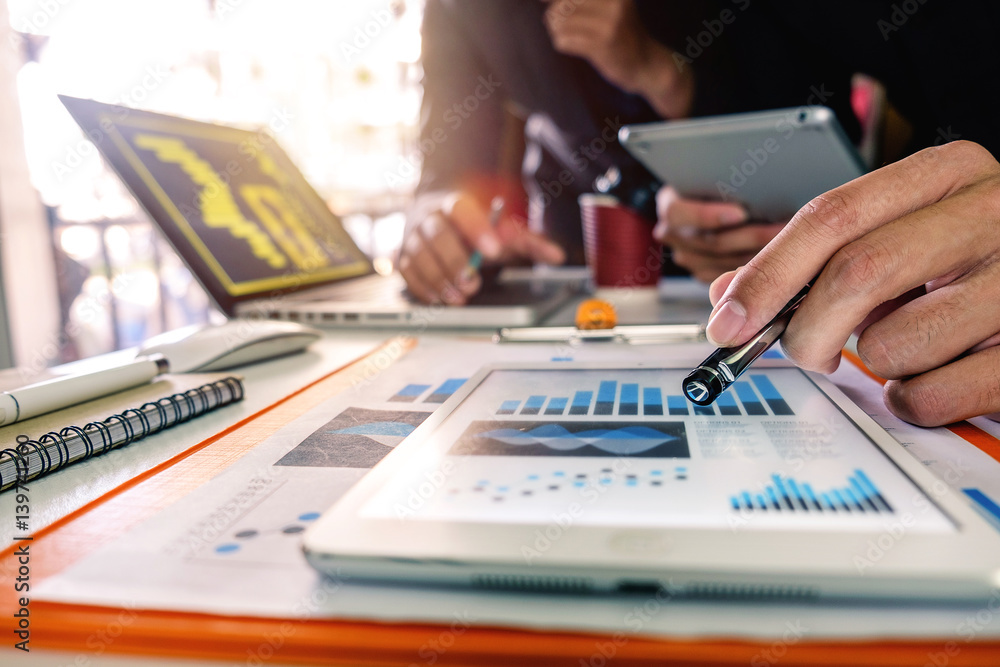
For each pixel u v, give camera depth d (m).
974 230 0.35
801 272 0.34
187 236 0.78
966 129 0.92
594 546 0.21
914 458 0.28
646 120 1.24
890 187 0.35
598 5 1.11
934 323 0.35
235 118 2.69
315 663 0.20
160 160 0.81
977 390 0.35
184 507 0.29
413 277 0.85
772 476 0.27
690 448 0.31
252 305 0.79
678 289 1.01
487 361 0.60
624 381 0.45
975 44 0.89
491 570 0.21
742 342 0.35
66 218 2.09
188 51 2.49
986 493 0.28
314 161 2.94
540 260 1.12
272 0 2.68
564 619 0.20
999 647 0.18
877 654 0.18
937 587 0.19
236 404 0.47
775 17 1.04
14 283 1.85
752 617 0.20
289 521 0.28
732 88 1.14
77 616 0.21
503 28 1.21
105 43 2.03
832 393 0.39
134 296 2.37
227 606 0.21
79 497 0.31
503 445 0.32
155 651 0.21
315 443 0.38
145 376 0.47
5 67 1.81
